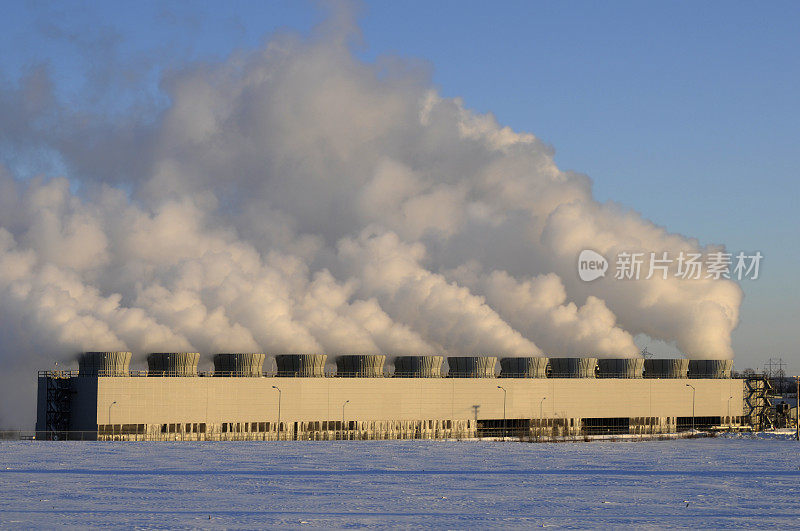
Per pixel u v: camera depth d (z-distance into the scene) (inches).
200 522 2198.6
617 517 2351.1
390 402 6003.9
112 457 3978.8
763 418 7347.4
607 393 6707.7
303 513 2362.2
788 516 2384.4
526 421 6427.2
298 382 5748.0
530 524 2234.3
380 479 3201.3
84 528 2097.7
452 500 2642.7
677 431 6953.7
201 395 5487.2
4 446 4692.4
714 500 2689.5
